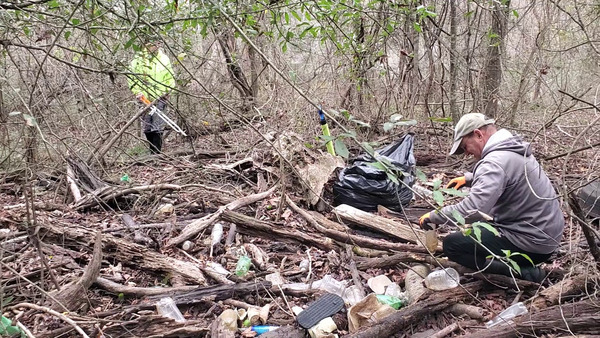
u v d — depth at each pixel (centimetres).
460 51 682
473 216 279
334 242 351
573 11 662
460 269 307
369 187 409
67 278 290
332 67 642
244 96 671
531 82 713
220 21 303
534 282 290
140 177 532
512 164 276
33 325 244
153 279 312
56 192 454
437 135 646
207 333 250
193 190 464
